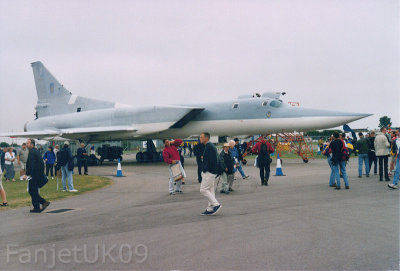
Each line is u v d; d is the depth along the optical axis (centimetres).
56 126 3294
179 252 505
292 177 1534
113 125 2834
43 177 894
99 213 837
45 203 898
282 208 824
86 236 612
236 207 860
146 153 3041
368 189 1120
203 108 2462
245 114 2378
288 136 2569
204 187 775
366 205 839
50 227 695
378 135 1341
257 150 1295
